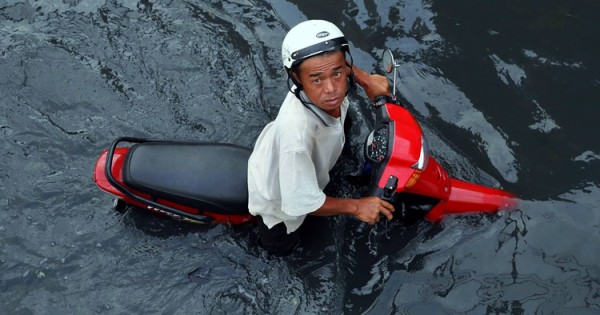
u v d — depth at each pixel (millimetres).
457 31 4461
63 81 4395
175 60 4504
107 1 4891
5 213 3688
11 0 4887
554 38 4348
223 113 4188
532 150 3773
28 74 4434
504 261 3318
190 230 3572
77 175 3867
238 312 3252
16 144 4031
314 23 2535
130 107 4246
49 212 3697
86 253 3508
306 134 2711
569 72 4137
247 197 3227
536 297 3158
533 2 4605
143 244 3535
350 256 3436
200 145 3348
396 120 2947
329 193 3684
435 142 3867
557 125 3873
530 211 3479
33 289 3371
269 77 4367
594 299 3123
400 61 4320
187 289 3352
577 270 3244
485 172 3707
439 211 3383
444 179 3293
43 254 3506
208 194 3219
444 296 3221
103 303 3311
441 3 4656
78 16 4801
